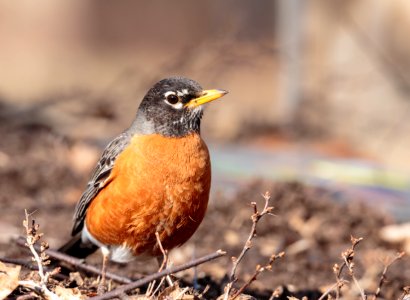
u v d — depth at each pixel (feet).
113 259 27.32
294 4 59.93
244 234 36.78
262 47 55.57
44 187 42.42
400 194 42.70
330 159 49.06
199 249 35.01
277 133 57.00
